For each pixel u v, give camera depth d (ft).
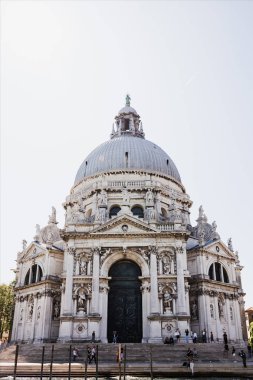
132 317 167.32
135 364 121.29
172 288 165.48
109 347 139.74
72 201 223.30
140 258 171.01
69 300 163.02
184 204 224.53
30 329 188.65
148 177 217.36
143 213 202.28
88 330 157.69
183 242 173.37
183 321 158.61
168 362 129.39
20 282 206.59
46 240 217.56
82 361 131.44
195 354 133.69
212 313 185.78
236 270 232.94
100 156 231.50
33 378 103.81
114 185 209.46
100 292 166.09
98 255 170.60
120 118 269.64
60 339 155.84
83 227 177.47
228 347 145.69
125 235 172.96
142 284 168.14
